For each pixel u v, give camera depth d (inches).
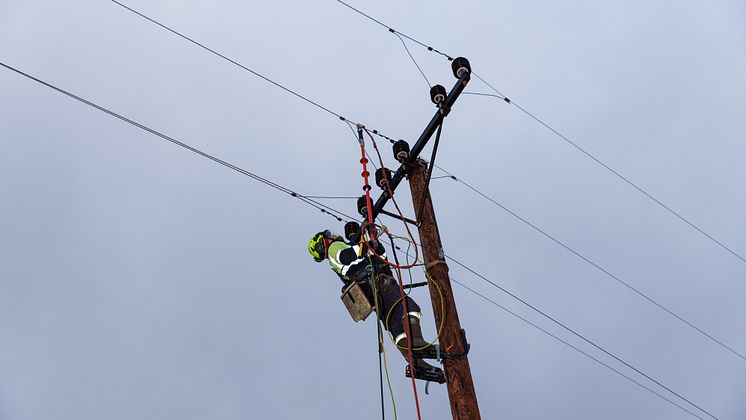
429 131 338.0
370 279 310.7
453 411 274.4
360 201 354.0
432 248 319.3
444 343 291.9
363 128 364.8
